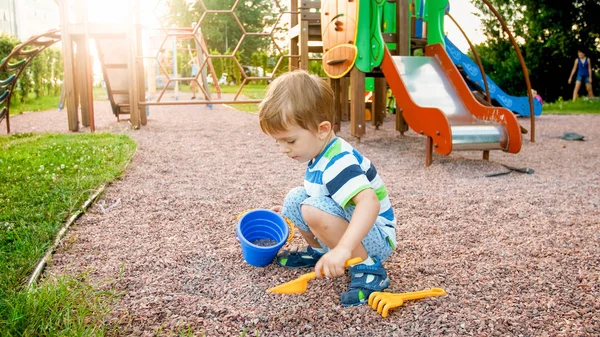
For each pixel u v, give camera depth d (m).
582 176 4.14
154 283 1.95
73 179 3.41
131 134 6.27
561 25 14.72
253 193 3.46
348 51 5.60
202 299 1.81
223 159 4.72
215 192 3.45
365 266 1.87
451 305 1.78
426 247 2.39
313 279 2.00
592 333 1.60
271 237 2.34
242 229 2.25
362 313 1.73
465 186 3.73
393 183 3.82
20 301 1.61
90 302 1.75
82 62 7.19
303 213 1.80
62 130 6.76
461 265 2.16
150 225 2.69
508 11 15.22
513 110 8.62
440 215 2.95
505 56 15.49
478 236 2.56
